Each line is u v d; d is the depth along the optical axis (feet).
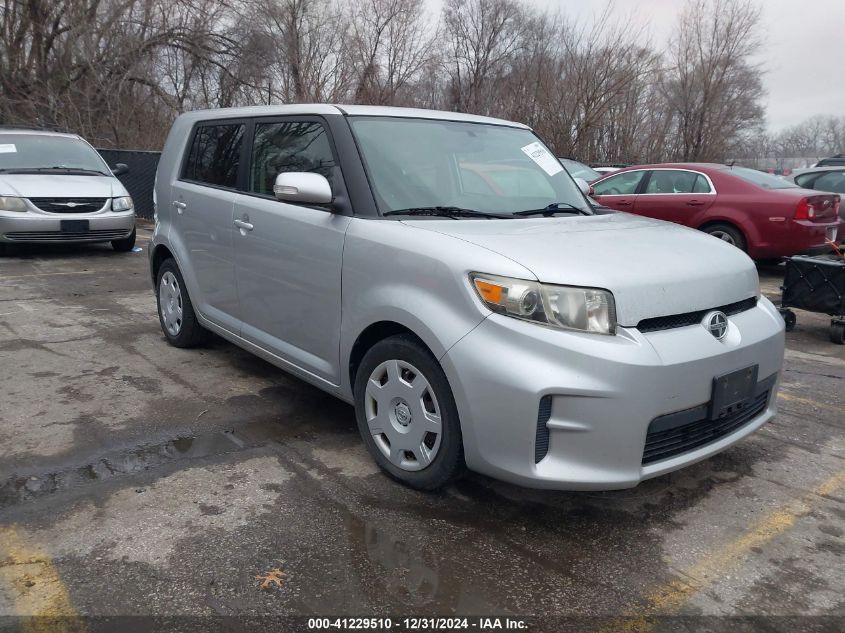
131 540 9.35
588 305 9.11
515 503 10.67
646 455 9.46
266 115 14.35
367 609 8.14
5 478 10.91
